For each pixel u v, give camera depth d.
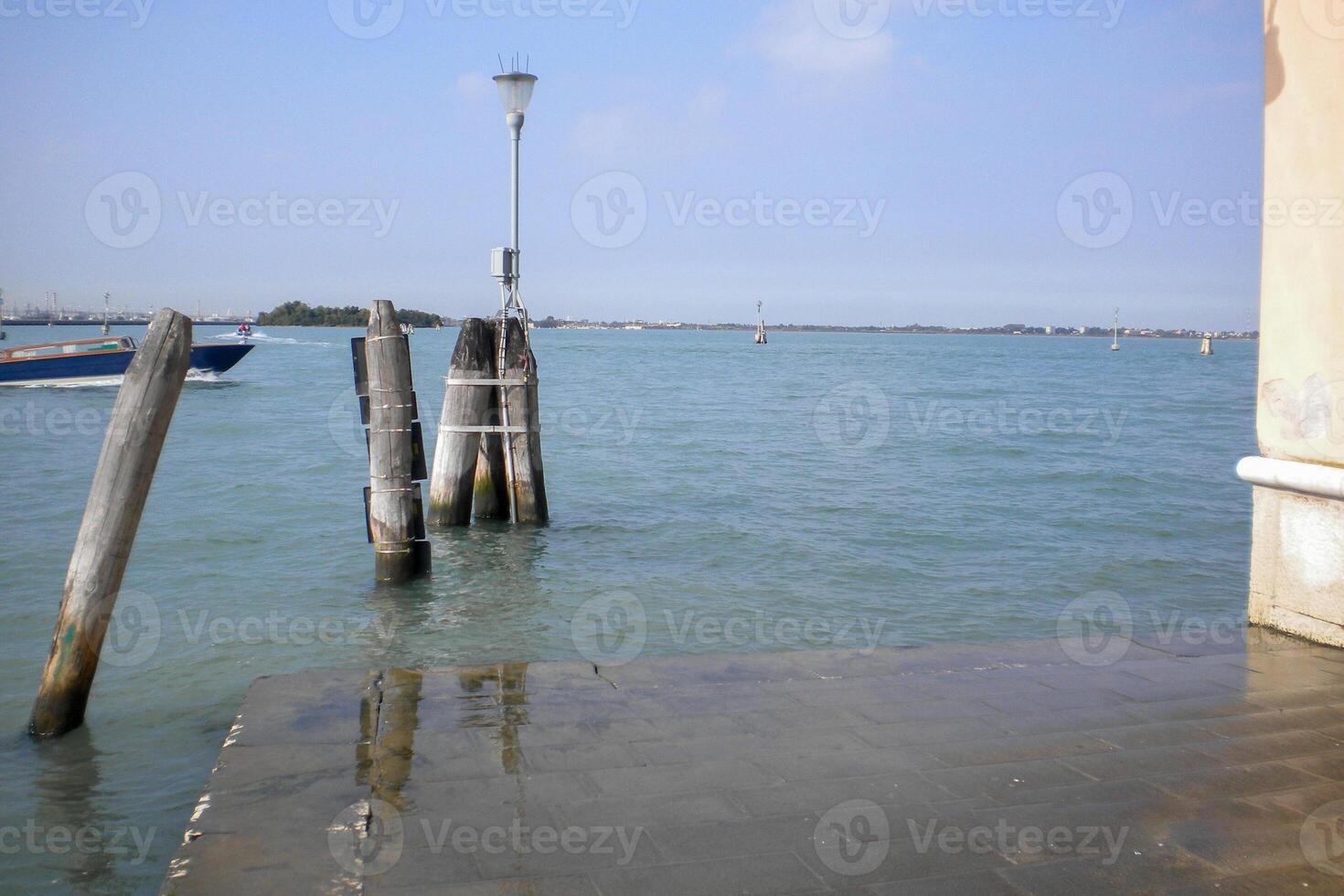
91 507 5.32
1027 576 9.72
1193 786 3.69
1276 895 2.93
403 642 7.31
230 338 37.84
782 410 30.98
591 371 58.88
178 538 11.07
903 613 8.35
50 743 5.26
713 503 13.86
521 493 11.80
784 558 10.46
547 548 10.85
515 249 11.39
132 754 5.12
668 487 15.26
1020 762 3.92
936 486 15.51
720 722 4.31
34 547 10.43
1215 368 71.62
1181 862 3.12
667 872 3.02
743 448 20.53
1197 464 18.52
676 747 4.02
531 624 7.85
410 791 3.57
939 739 4.15
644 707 4.49
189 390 35.03
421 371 50.31
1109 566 10.16
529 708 4.45
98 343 31.59
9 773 4.86
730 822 3.37
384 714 4.34
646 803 3.51
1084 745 4.09
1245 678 4.95
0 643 7.14
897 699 4.64
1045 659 5.31
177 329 5.34
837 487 15.37
